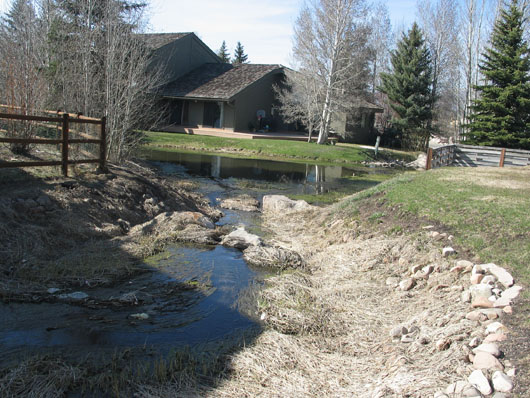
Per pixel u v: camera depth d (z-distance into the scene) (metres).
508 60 28.61
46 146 12.33
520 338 4.79
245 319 6.08
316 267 8.36
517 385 4.14
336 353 5.32
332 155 29.50
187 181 17.14
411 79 39.62
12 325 5.49
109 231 9.10
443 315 5.73
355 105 33.31
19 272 6.82
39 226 8.12
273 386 4.56
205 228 10.30
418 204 9.52
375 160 30.80
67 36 17.98
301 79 32.88
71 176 10.53
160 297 6.67
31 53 15.25
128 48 15.70
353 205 10.94
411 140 39.62
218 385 4.54
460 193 10.04
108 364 4.80
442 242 7.80
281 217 12.35
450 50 43.81
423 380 4.39
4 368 4.57
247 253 8.73
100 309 6.12
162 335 5.54
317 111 34.88
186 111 35.59
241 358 5.01
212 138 30.94
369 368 4.93
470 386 4.14
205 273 7.74
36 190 9.05
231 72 37.34
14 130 10.77
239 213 12.98
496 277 6.30
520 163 22.19
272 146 30.06
